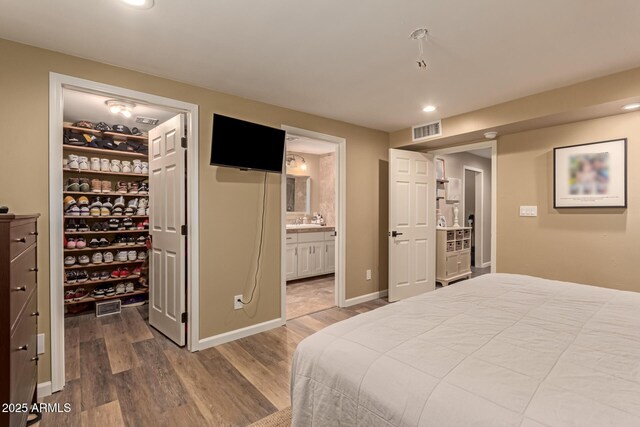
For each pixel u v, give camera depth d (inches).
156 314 118.0
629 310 55.9
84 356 96.7
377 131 157.4
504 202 134.2
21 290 52.0
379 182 159.3
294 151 222.5
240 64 86.4
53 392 76.9
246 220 112.8
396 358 39.4
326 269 212.8
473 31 69.9
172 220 106.6
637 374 34.7
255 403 73.7
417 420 32.1
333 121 138.5
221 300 106.8
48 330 76.6
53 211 76.8
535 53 79.8
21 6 60.5
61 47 76.5
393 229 150.6
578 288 71.1
